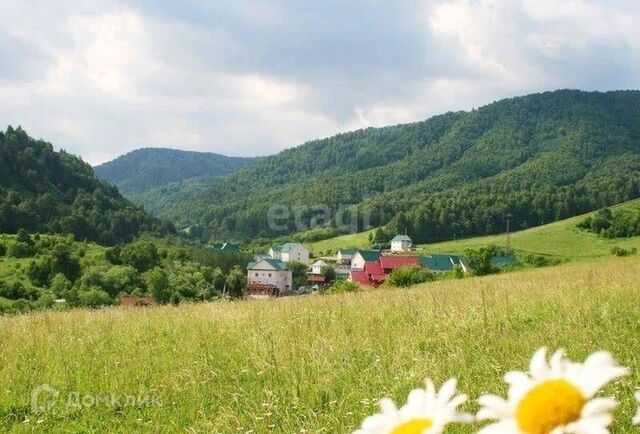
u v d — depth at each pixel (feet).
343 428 22.07
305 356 32.91
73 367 35.40
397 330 39.04
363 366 30.81
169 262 336.29
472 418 5.58
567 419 4.81
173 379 31.83
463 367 27.12
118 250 333.42
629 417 18.04
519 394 5.12
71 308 72.02
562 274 91.76
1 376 33.63
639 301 40.45
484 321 37.42
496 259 277.64
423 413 5.74
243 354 35.88
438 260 322.14
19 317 58.49
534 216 533.96
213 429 23.90
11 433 26.35
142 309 63.67
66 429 26.48
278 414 24.63
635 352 26.37
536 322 37.52
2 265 314.96
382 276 304.71
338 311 48.96
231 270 336.08
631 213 470.80
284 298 69.26
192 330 45.75
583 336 30.25
